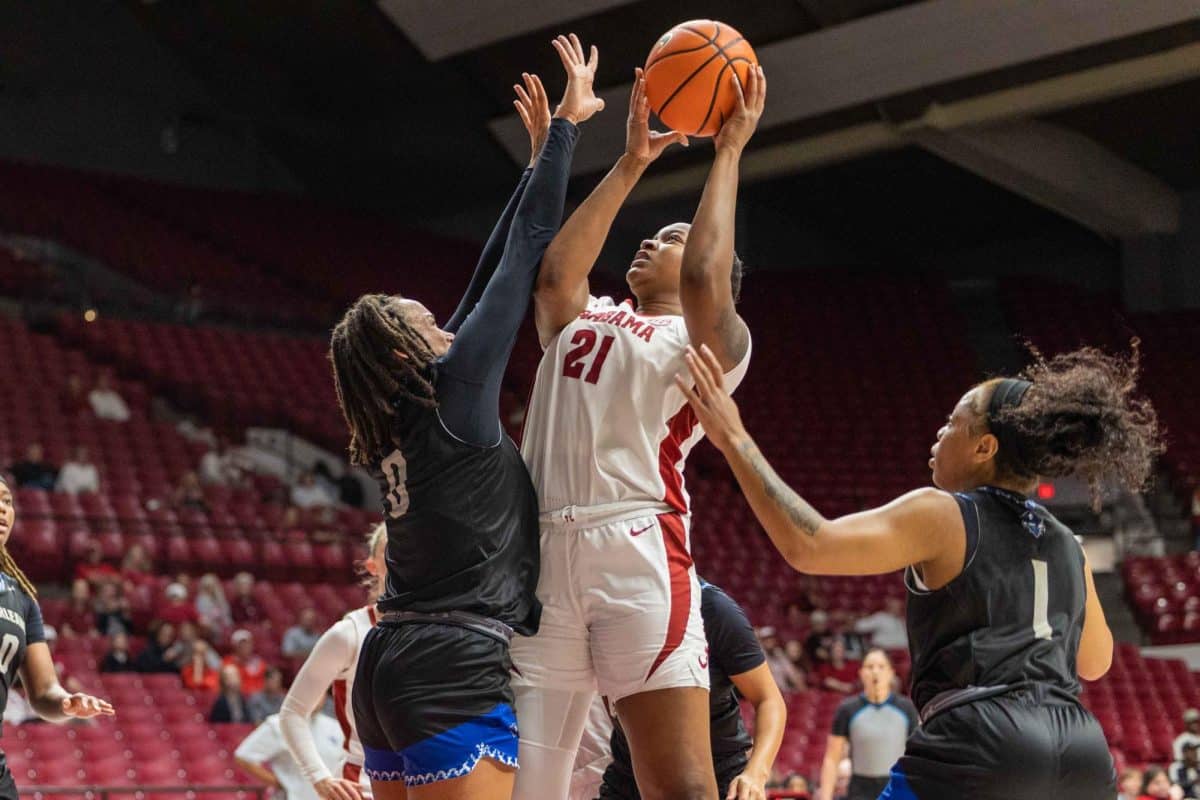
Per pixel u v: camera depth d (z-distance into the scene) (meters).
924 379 21.48
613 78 18.12
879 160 21.59
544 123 3.35
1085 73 15.97
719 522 17.33
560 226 3.04
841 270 24.36
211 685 11.23
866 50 16.61
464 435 2.79
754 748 3.56
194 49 21.41
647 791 2.81
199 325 19.25
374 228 23.44
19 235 19.41
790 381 21.25
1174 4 14.74
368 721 2.87
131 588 12.31
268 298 19.98
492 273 3.21
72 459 14.36
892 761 6.70
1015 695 2.67
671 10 16.73
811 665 14.16
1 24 21.66
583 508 2.88
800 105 17.59
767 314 22.88
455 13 17.91
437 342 2.93
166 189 21.95
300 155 23.81
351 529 15.17
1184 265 22.41
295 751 4.26
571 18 17.16
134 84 22.69
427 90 20.55
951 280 24.78
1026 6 15.35
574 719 2.94
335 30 19.64
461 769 2.70
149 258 19.89
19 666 4.11
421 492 2.79
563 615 2.88
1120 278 23.23
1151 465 2.88
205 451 15.68
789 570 16.58
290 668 11.79
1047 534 2.80
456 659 2.73
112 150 22.48
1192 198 22.41
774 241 24.81
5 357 15.95
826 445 19.78
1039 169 19.28
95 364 17.11
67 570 13.02
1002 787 2.62
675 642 2.82
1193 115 19.02
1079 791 2.68
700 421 2.70
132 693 10.76
